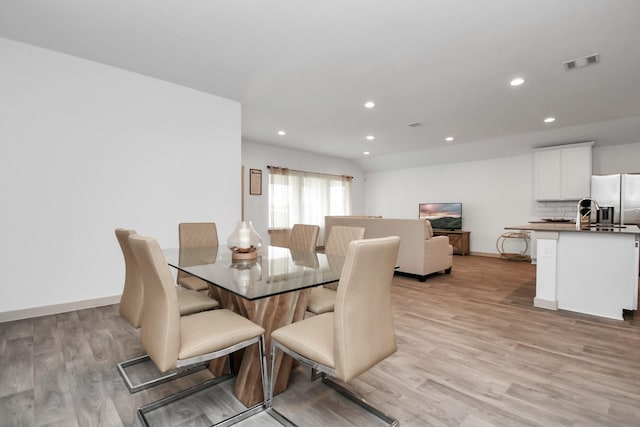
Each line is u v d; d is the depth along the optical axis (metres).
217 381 1.88
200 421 1.55
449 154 7.36
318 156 8.06
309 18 2.41
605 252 3.06
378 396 1.75
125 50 2.93
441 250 4.91
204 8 2.30
